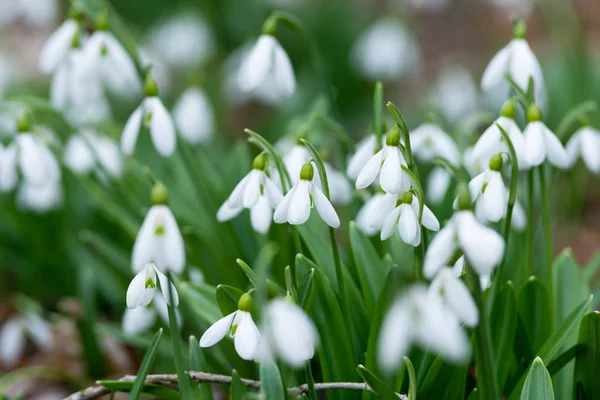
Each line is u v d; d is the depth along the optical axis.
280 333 0.90
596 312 0.99
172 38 2.03
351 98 2.13
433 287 0.91
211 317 1.06
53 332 1.22
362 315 1.04
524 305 1.04
